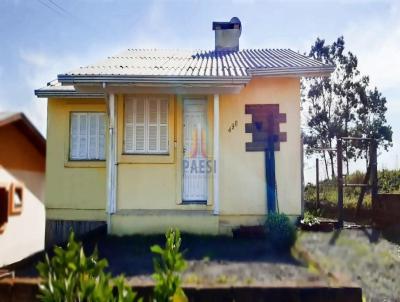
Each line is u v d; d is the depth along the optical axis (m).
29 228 13.43
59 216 10.94
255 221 9.65
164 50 13.90
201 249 7.74
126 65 10.09
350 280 5.81
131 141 9.79
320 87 27.53
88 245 8.04
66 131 11.06
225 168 9.78
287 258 7.09
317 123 27.44
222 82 8.69
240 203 9.70
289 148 9.79
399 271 6.84
